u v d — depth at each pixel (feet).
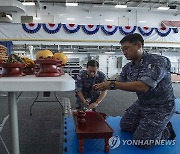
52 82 1.78
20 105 12.81
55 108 12.03
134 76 5.57
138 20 38.75
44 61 2.41
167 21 38.96
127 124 6.46
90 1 35.35
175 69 37.35
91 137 4.91
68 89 1.82
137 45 5.21
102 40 19.43
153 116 5.61
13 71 2.43
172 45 20.42
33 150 6.19
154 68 4.98
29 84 1.76
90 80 8.46
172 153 5.16
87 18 37.42
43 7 35.99
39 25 18.47
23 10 30.81
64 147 5.44
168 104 5.72
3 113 10.55
